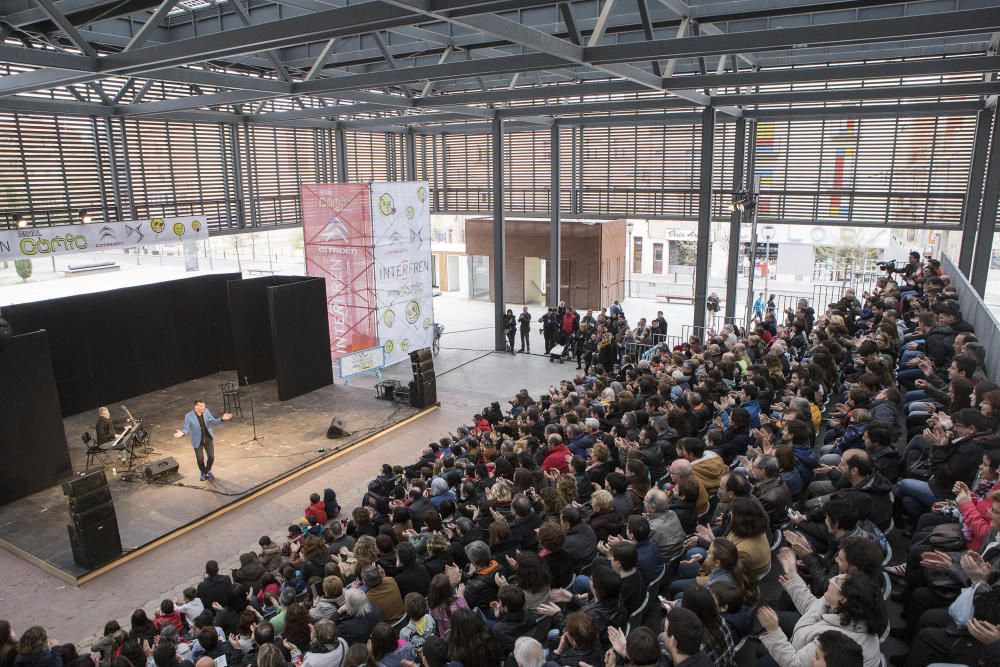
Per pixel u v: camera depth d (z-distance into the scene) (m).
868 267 27.20
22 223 15.79
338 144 24.22
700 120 20.64
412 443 14.90
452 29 14.34
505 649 4.96
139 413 16.66
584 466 7.84
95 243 16.11
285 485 12.98
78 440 15.05
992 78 16.45
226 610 7.62
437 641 4.51
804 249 27.80
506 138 26.00
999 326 9.33
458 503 8.68
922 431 6.72
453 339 23.97
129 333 17.64
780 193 21.31
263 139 22.44
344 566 7.51
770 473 6.04
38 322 15.88
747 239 29.28
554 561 5.52
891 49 15.15
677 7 11.34
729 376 10.64
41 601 9.71
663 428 8.27
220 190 21.45
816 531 5.44
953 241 20.27
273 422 15.77
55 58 9.17
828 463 6.44
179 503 12.09
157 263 25.70
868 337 10.38
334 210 18.92
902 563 5.54
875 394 7.82
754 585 4.53
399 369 20.39
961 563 3.98
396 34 15.59
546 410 11.70
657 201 23.55
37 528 11.44
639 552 5.44
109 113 17.77
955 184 18.94
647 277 33.12
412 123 21.59
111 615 9.38
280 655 5.45
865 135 19.81
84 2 11.60
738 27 12.95
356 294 19.22
